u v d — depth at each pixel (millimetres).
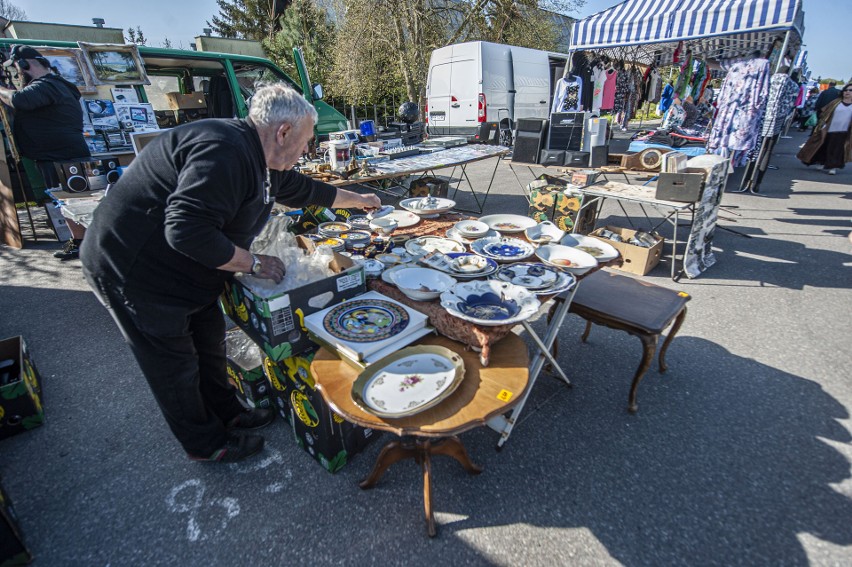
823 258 4016
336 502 1696
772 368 2492
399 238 2373
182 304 1515
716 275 3719
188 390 1674
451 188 7285
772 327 2912
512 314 1567
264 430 2080
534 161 5016
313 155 4645
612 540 1531
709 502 1670
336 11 12320
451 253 2074
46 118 4055
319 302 1672
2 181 4316
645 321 2031
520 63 9891
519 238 2385
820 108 10578
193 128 1359
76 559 1494
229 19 21875
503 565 1454
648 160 4457
